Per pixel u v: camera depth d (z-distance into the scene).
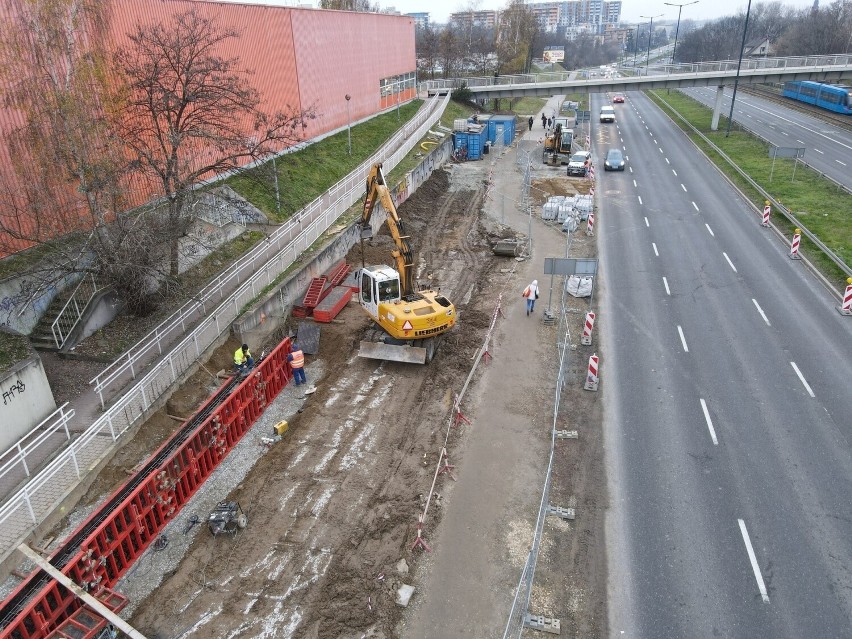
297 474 15.23
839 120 61.06
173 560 12.80
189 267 24.17
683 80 60.59
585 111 65.12
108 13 22.16
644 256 29.02
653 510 13.74
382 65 55.03
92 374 17.69
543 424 16.97
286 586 12.05
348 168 39.97
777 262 27.61
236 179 30.89
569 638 10.90
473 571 12.34
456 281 27.34
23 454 13.23
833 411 16.92
